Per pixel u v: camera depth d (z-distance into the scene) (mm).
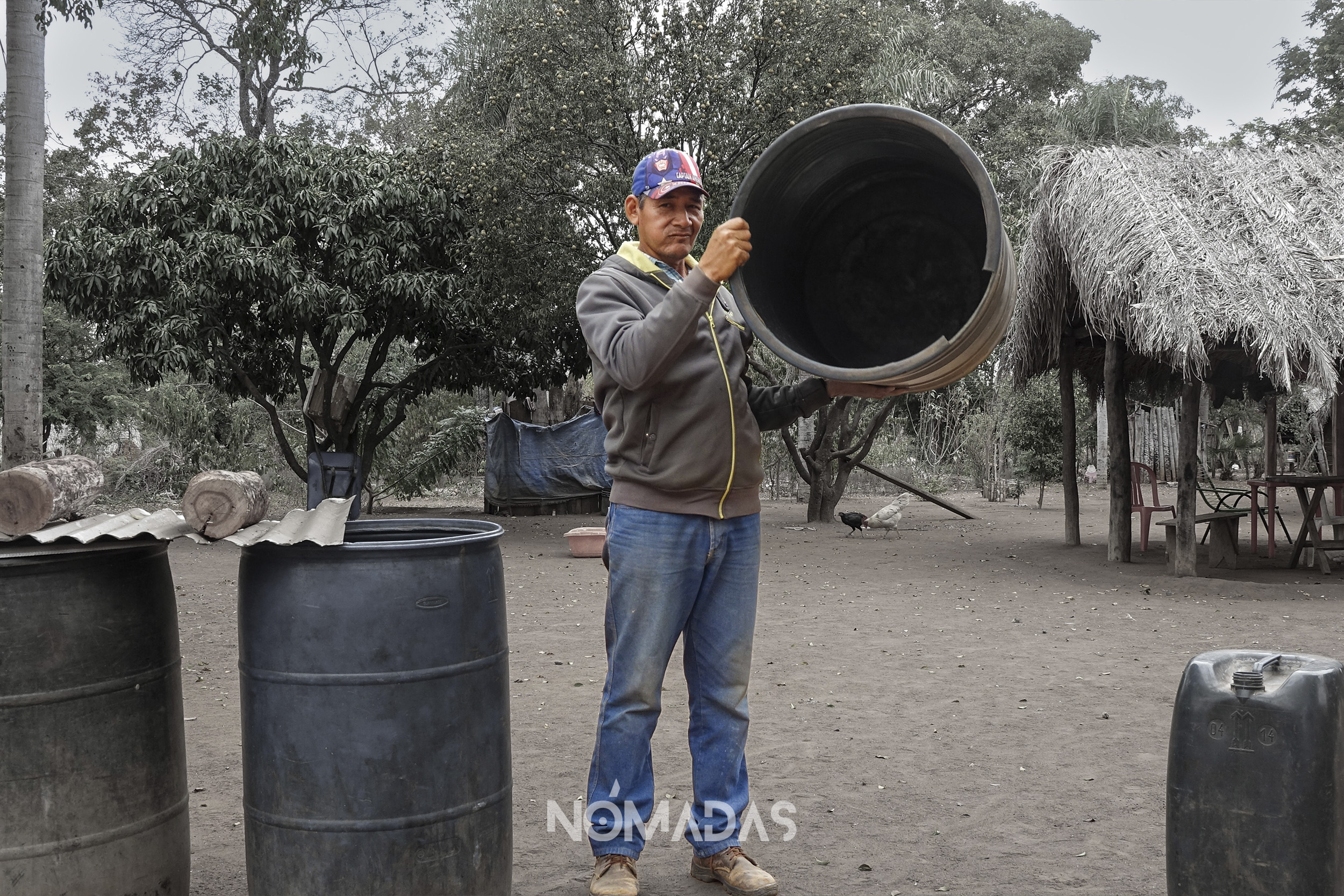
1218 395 16500
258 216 14422
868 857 3598
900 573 11680
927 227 2922
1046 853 3623
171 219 14477
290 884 2654
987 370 24484
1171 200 10570
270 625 2670
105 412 21188
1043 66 34969
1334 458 15258
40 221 10930
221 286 14852
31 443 10867
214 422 21359
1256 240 10219
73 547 2611
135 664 2752
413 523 3264
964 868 3488
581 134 14328
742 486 3104
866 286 3016
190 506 2695
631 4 14375
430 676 2668
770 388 3230
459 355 17297
